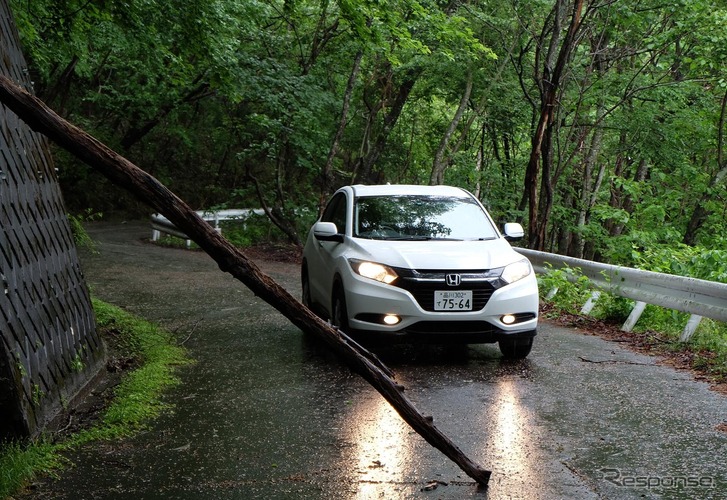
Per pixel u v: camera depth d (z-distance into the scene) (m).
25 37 14.40
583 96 18.41
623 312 10.16
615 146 20.61
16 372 5.09
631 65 20.00
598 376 7.31
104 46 20.20
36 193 6.38
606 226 24.47
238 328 9.61
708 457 5.04
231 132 25.33
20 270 5.54
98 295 12.01
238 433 5.52
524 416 5.96
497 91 20.81
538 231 15.62
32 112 3.00
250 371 7.45
